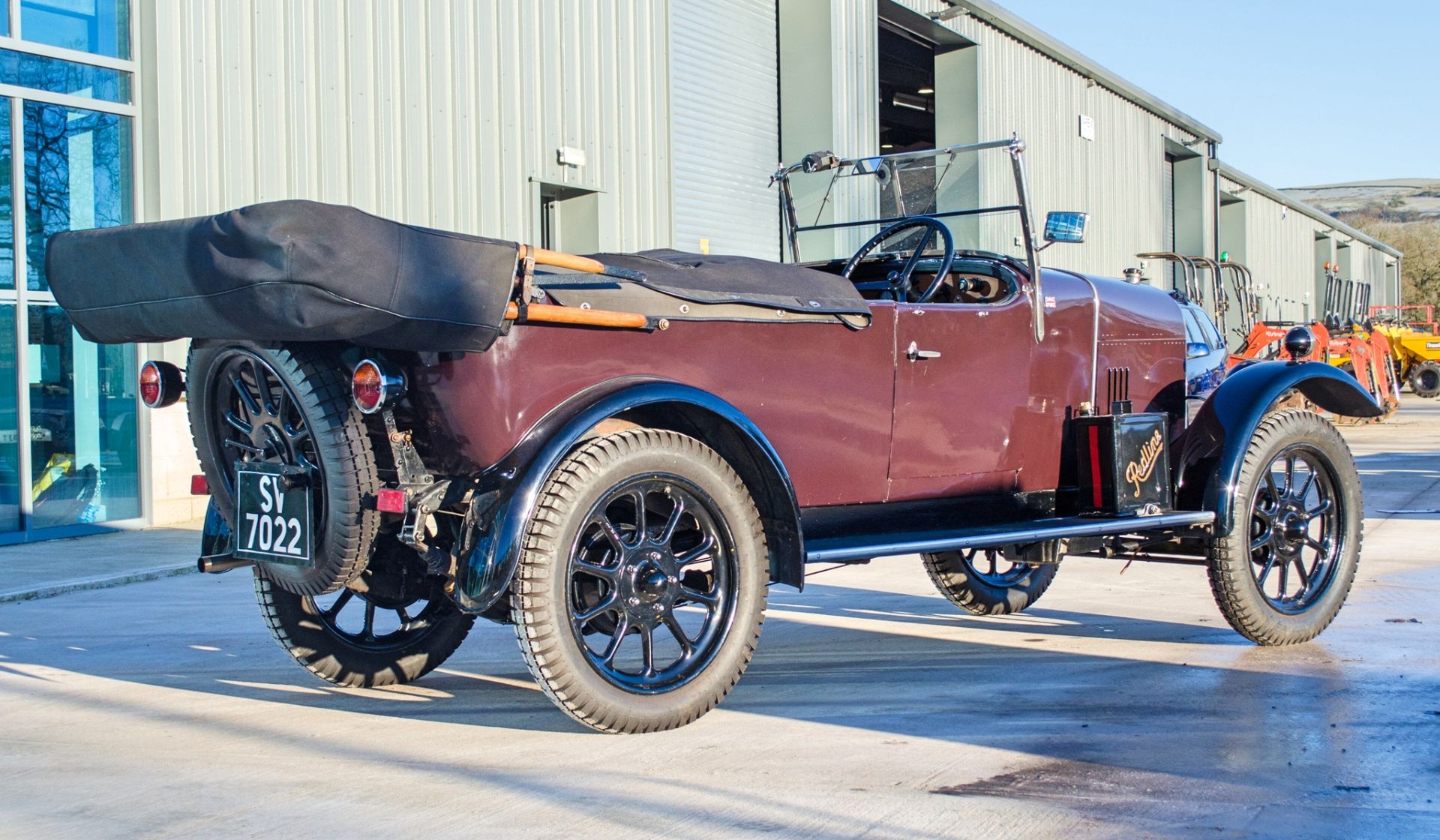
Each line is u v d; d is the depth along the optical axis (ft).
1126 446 14.28
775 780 9.77
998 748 10.64
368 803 9.32
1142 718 11.64
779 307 11.95
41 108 27.48
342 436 10.52
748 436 11.37
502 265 9.95
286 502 11.07
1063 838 8.44
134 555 24.35
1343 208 513.86
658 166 42.34
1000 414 14.21
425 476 11.18
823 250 16.79
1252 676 13.39
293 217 9.24
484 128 35.76
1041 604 18.38
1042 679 13.39
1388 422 65.31
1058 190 66.08
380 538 12.39
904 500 13.56
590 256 11.98
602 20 39.81
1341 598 15.35
